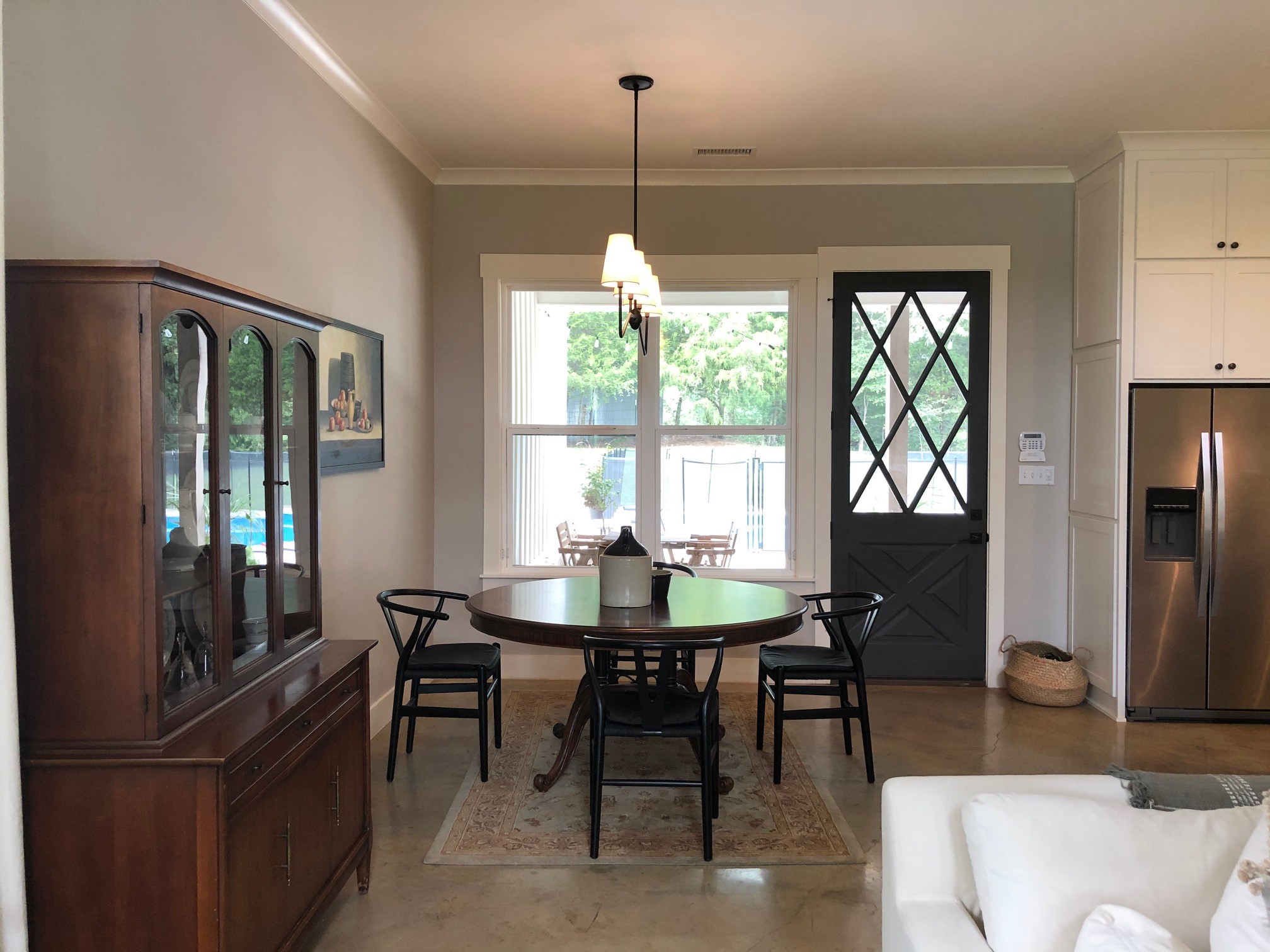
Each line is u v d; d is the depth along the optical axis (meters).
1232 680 4.15
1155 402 4.16
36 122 1.88
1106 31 3.11
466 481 4.92
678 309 4.99
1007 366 4.80
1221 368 4.12
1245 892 1.26
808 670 3.43
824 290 4.84
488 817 3.08
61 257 1.95
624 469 5.02
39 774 1.68
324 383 3.34
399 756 3.70
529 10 2.96
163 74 2.32
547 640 2.94
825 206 4.82
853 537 4.92
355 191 3.71
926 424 4.88
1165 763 3.66
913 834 1.58
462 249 4.88
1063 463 4.79
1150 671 4.19
